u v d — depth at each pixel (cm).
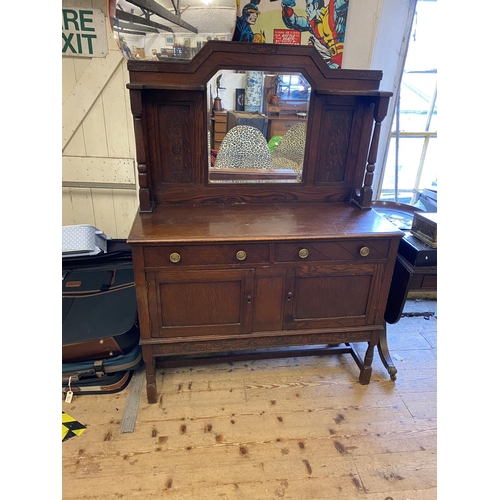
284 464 143
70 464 140
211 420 161
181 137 165
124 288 196
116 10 175
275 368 192
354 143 178
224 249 146
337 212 174
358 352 203
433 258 163
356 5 187
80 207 230
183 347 162
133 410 163
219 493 132
